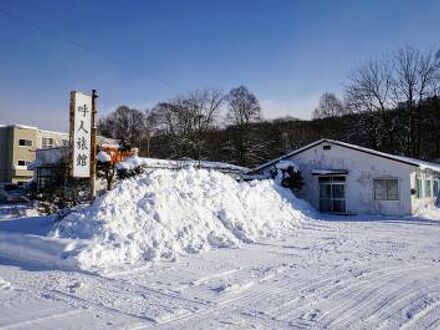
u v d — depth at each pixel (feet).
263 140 177.68
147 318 17.92
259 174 81.46
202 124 181.88
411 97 126.62
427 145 132.26
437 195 84.28
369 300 20.77
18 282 23.89
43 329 16.56
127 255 30.01
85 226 32.04
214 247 36.37
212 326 17.03
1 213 70.18
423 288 23.06
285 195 65.98
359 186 71.77
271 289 22.74
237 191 50.75
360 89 132.87
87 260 27.53
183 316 18.26
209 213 41.60
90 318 17.85
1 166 172.14
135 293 21.72
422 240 41.57
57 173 74.38
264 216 50.57
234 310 19.11
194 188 44.88
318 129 192.85
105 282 23.93
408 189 67.00
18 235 32.09
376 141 130.31
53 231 32.14
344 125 155.63
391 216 66.74
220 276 25.62
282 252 34.47
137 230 33.24
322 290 22.59
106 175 61.62
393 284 23.89
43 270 26.91
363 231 48.70
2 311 18.72
